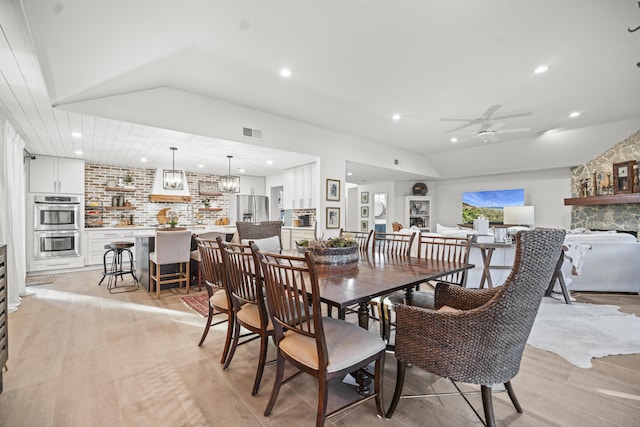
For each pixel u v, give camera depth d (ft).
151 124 11.48
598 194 19.30
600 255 13.38
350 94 12.88
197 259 13.94
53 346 7.79
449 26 8.36
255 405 5.43
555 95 13.06
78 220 18.43
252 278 5.64
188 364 6.90
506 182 24.73
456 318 4.39
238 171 24.41
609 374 6.56
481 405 5.45
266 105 14.03
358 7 7.56
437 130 18.19
